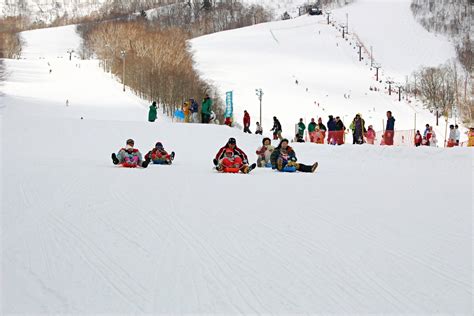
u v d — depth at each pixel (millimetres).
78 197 10469
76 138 28703
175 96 75688
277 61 163125
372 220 8773
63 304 5062
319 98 119375
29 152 22375
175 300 5180
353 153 25375
